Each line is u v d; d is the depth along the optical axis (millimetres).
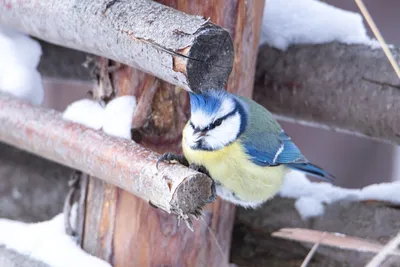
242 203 5348
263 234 5930
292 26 6020
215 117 4871
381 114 5574
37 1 5254
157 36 4199
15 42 6230
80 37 4957
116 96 5246
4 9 5680
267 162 5250
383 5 10102
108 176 4836
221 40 4152
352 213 5629
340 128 6016
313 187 5934
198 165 5023
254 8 5453
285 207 5848
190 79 4129
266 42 6105
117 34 4488
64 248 5320
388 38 10055
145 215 5156
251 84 5711
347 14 5965
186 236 5352
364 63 5641
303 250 5770
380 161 10508
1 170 7176
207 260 5547
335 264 5637
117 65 5188
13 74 6098
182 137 5152
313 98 5926
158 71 4344
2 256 5273
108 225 5246
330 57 5812
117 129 4996
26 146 5668
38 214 7188
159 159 4465
